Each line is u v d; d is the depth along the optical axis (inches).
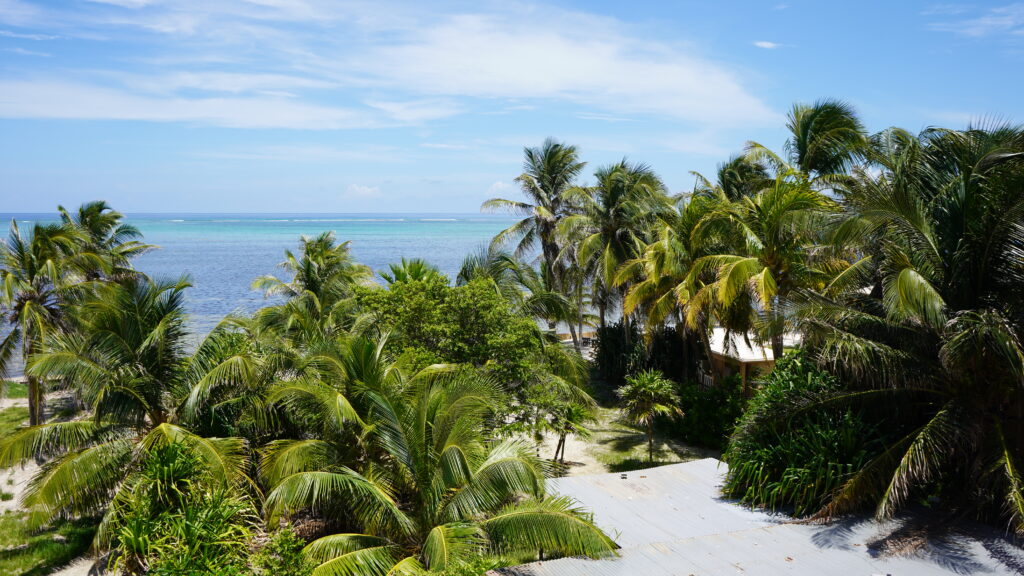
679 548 381.4
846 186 716.0
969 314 407.5
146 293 600.7
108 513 487.5
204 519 376.5
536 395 717.3
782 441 464.4
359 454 498.9
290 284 1343.5
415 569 350.9
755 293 675.4
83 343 549.3
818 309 465.1
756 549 379.6
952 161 561.6
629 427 935.0
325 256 1363.2
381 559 369.7
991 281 446.9
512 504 425.7
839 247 542.0
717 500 463.5
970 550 366.6
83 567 533.6
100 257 1020.5
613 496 471.8
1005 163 452.1
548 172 1337.4
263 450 532.1
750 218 755.4
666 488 487.2
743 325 812.0
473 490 395.5
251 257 4074.8
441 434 428.8
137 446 518.9
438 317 705.6
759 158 1057.5
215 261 3786.9
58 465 508.1
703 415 828.6
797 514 427.5
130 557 403.5
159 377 565.9
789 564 359.6
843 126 936.9
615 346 1196.5
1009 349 374.6
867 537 389.1
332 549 377.7
